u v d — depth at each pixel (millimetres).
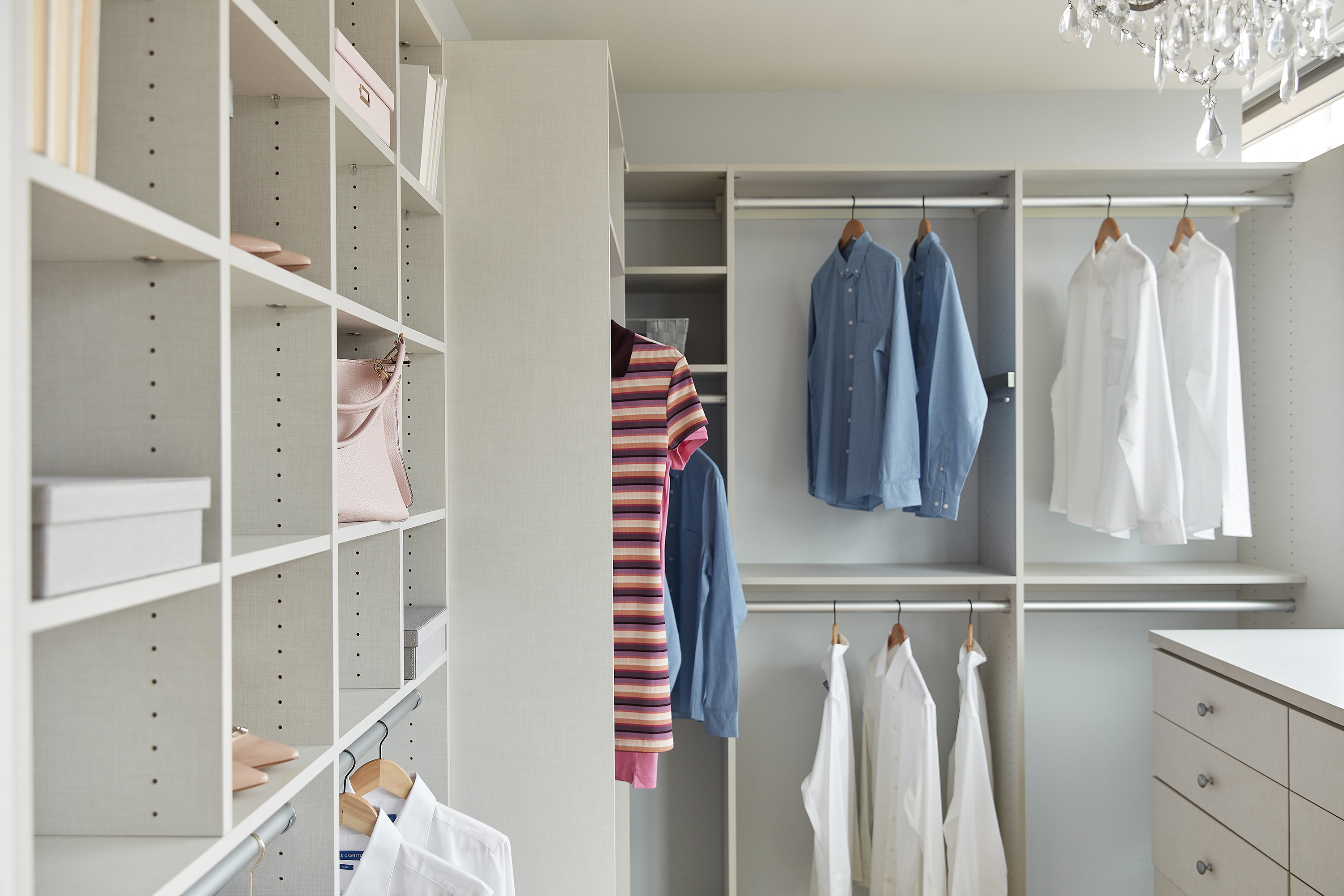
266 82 819
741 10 1877
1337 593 2002
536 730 1359
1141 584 2309
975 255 2332
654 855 2320
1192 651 1727
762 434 2357
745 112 2338
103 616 638
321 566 859
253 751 773
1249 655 1662
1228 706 1608
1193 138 2344
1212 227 2344
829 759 2014
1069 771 2336
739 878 2316
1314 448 2072
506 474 1366
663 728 1470
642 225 2369
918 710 1977
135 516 539
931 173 2072
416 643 1160
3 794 430
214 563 630
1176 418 2135
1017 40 2033
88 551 500
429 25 1282
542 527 1364
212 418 632
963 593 2299
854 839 2148
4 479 433
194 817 634
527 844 1360
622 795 1998
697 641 1861
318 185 860
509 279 1363
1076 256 2342
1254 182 2189
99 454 632
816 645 2330
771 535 2355
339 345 1142
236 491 858
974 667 2020
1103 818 2332
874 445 2014
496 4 1835
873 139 2332
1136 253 2006
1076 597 2324
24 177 443
